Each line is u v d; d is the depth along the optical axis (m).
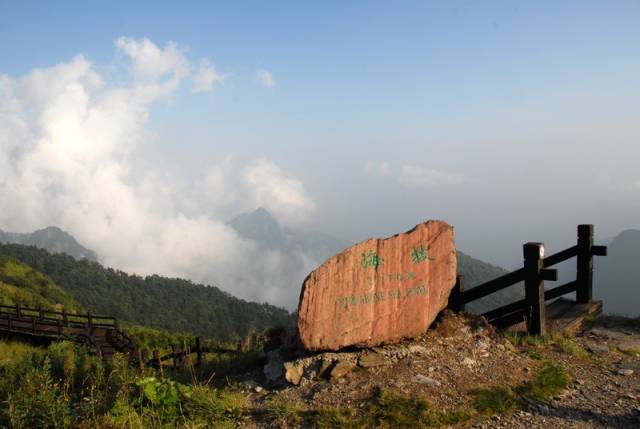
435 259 9.05
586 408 6.69
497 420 6.35
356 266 8.45
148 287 105.94
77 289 89.62
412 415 6.36
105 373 9.05
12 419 6.90
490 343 8.81
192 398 7.05
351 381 7.44
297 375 7.89
